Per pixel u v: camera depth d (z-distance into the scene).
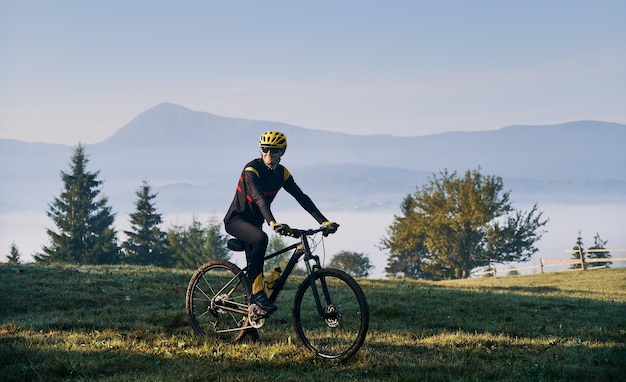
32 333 7.96
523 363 7.11
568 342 8.54
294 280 16.98
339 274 6.87
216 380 5.98
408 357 7.20
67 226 82.12
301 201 7.51
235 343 7.58
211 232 82.62
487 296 15.03
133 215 84.31
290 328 8.71
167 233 84.06
